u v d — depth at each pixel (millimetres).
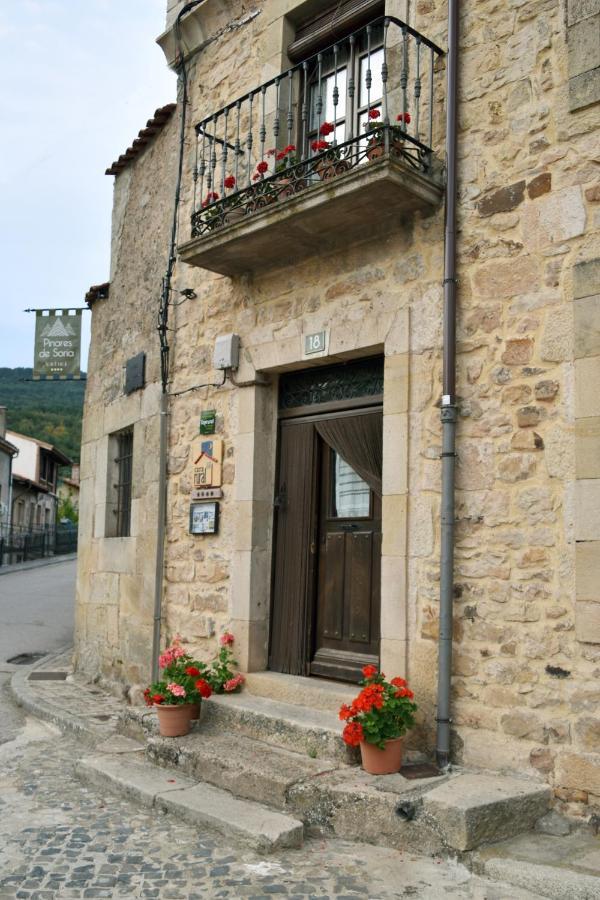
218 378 6332
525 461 4266
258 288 6043
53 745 5828
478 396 4504
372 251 5195
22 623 12898
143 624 6809
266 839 3750
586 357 4066
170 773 4797
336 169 5145
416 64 4867
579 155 4234
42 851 3785
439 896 3295
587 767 3840
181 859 3693
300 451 5883
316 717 4895
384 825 3812
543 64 4453
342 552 5551
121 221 8469
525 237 4410
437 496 4621
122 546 7418
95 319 9039
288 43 6266
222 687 5633
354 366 5566
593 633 3891
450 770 4246
